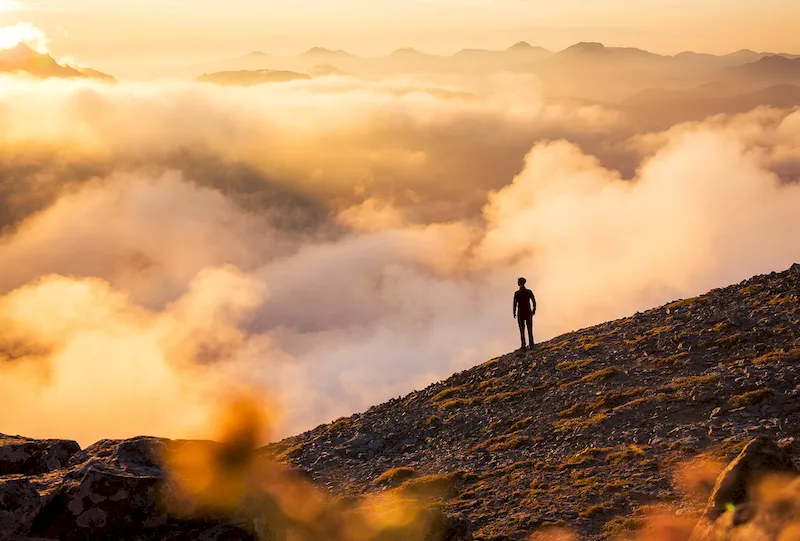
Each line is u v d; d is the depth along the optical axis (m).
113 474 8.63
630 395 22.95
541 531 15.16
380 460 23.95
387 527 9.96
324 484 22.16
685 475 16.59
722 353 24.61
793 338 23.95
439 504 18.05
